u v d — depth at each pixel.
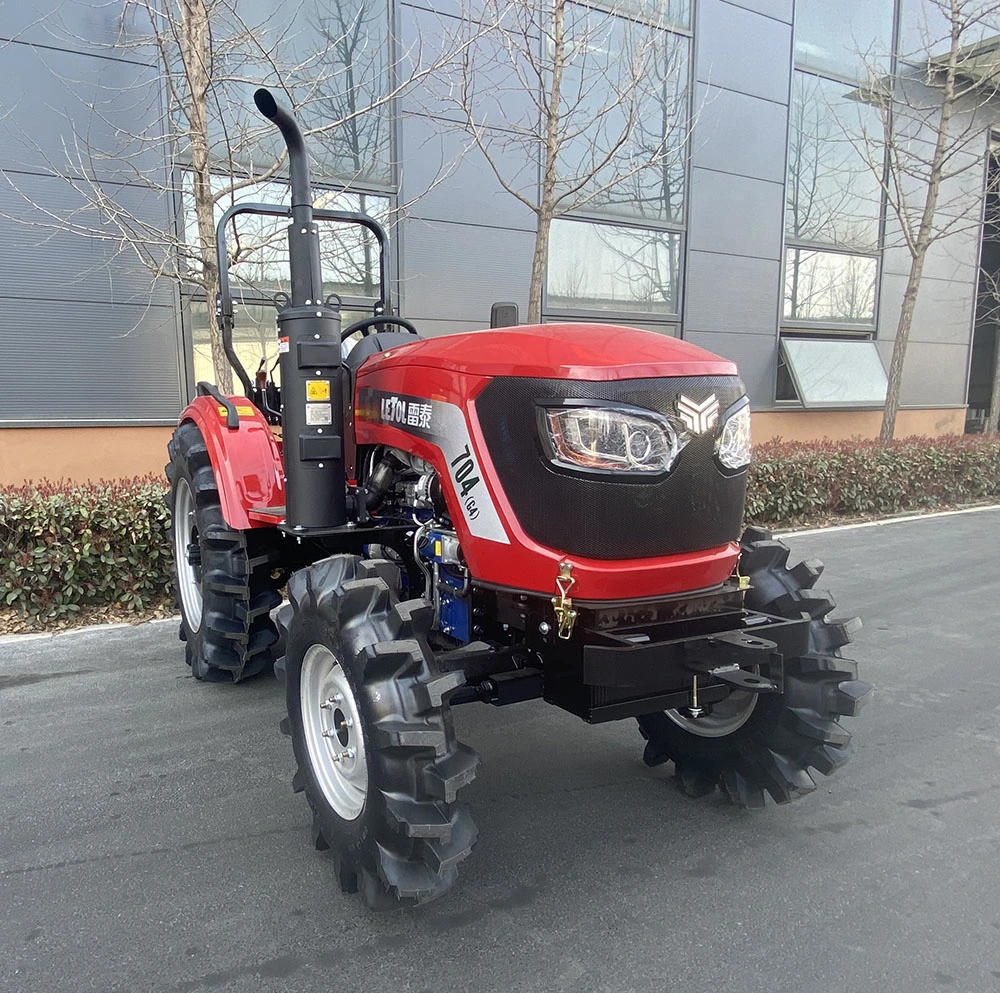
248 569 3.87
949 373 14.80
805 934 2.40
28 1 6.87
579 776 3.42
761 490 8.88
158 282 7.58
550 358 2.39
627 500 2.34
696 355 2.53
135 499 5.45
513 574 2.47
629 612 2.44
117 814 3.02
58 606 5.27
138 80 7.31
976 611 5.89
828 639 2.93
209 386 4.53
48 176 7.09
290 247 2.96
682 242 10.90
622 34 9.07
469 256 9.12
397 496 3.24
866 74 12.57
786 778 2.92
